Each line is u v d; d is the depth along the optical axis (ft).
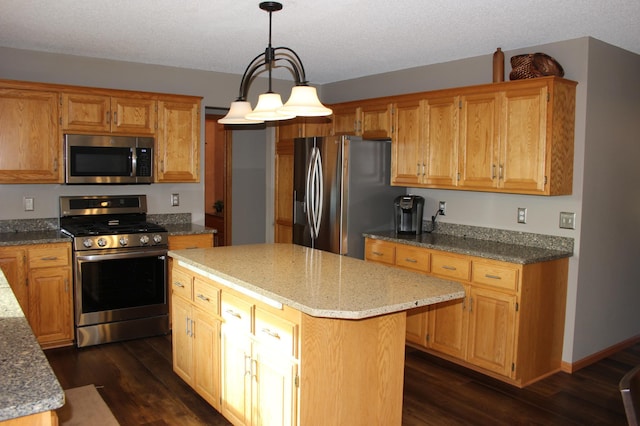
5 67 13.70
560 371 12.60
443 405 10.71
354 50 13.61
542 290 11.79
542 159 11.64
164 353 13.17
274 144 19.43
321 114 8.73
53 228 14.73
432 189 15.48
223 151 22.31
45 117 13.48
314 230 15.92
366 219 15.31
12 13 10.62
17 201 14.19
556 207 12.57
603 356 13.39
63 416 9.77
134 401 10.52
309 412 7.54
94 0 9.73
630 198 13.65
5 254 12.37
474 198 14.32
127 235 13.76
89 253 13.28
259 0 9.59
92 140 13.99
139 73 15.65
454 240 13.88
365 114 16.06
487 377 12.15
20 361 5.06
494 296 11.71
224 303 9.37
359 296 7.60
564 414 10.39
